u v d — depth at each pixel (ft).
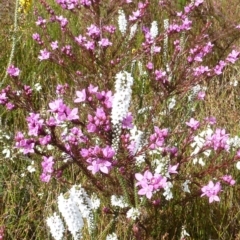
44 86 2.52
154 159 1.65
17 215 1.77
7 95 1.84
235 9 3.20
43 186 1.78
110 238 1.40
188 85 2.05
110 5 2.55
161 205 1.59
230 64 2.74
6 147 1.81
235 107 2.46
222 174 1.79
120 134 1.34
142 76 2.29
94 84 2.31
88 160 1.32
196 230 1.71
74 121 1.40
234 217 1.73
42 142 1.37
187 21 2.34
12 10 3.08
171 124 1.95
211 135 1.72
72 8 2.54
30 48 2.80
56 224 1.26
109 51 2.43
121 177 1.38
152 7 3.22
